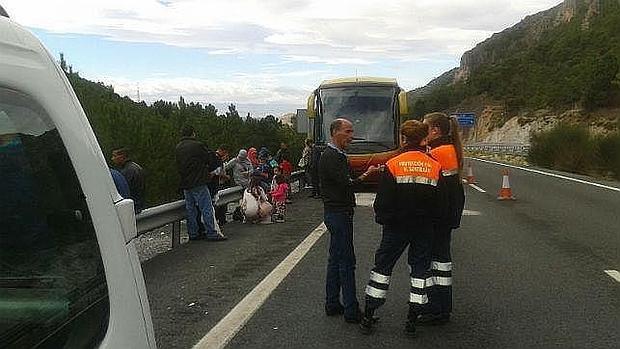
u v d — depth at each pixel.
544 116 89.38
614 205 17.19
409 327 6.15
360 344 5.95
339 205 6.64
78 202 2.01
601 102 79.81
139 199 10.59
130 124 16.34
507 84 116.69
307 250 10.60
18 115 1.84
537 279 8.52
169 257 10.13
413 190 6.05
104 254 2.06
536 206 17.12
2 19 1.91
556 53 111.19
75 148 2.06
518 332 6.28
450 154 6.47
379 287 6.23
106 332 1.99
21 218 1.80
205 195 11.64
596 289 7.96
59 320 1.84
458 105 131.00
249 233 12.68
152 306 7.23
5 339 1.68
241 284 8.26
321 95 22.70
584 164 35.16
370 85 22.56
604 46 97.44
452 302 7.31
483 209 16.48
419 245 6.22
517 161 50.75
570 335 6.17
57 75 2.10
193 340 6.04
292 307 7.18
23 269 1.78
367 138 22.00
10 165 1.79
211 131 23.88
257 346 5.87
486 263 9.59
